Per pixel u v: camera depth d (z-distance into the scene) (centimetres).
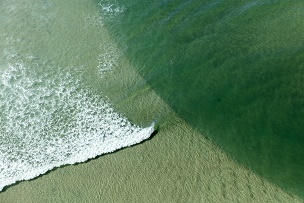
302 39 1502
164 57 1520
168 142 1249
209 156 1198
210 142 1236
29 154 1273
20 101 1429
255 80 1391
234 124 1279
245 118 1291
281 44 1498
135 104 1373
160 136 1270
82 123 1334
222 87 1389
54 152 1268
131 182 1162
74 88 1452
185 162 1190
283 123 1259
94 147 1264
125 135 1284
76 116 1357
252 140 1229
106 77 1476
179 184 1138
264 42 1516
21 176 1216
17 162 1255
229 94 1364
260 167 1155
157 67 1487
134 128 1301
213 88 1391
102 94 1418
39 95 1441
